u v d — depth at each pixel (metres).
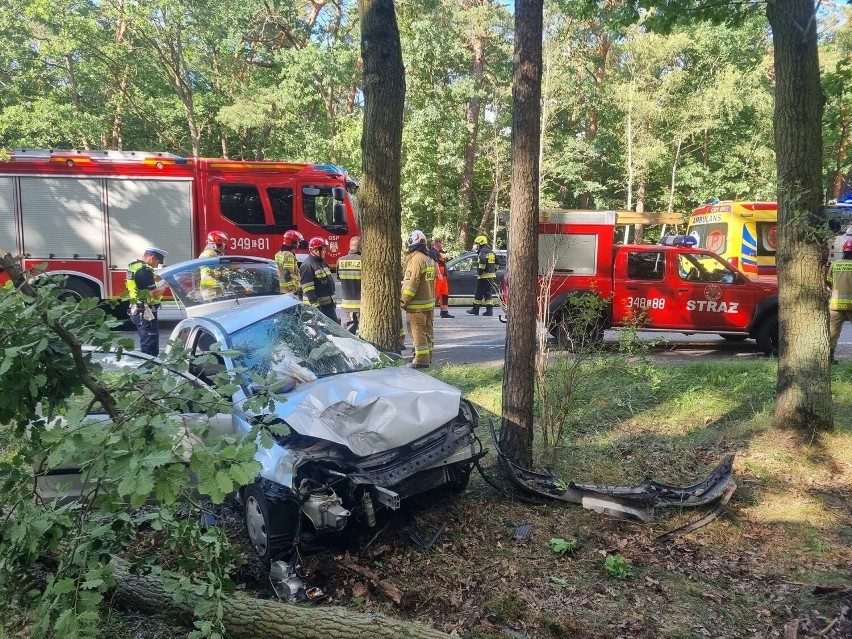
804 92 5.39
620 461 5.54
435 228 26.66
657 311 9.80
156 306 8.02
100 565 2.66
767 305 9.74
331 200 12.84
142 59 22.72
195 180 12.32
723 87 26.86
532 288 4.88
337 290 13.05
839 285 7.97
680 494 4.68
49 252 11.94
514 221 4.81
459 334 12.01
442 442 4.09
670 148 30.61
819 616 3.42
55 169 11.85
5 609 2.96
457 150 25.92
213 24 21.55
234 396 4.15
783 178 5.55
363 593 3.59
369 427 3.84
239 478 2.41
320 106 27.62
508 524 4.39
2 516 2.77
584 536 4.25
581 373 6.26
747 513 4.61
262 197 12.59
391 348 7.22
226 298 7.60
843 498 4.79
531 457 5.03
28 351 2.64
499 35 27.16
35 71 20.73
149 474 2.31
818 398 5.60
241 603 3.08
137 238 12.18
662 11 6.90
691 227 15.40
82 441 2.46
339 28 26.62
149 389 2.67
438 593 3.56
